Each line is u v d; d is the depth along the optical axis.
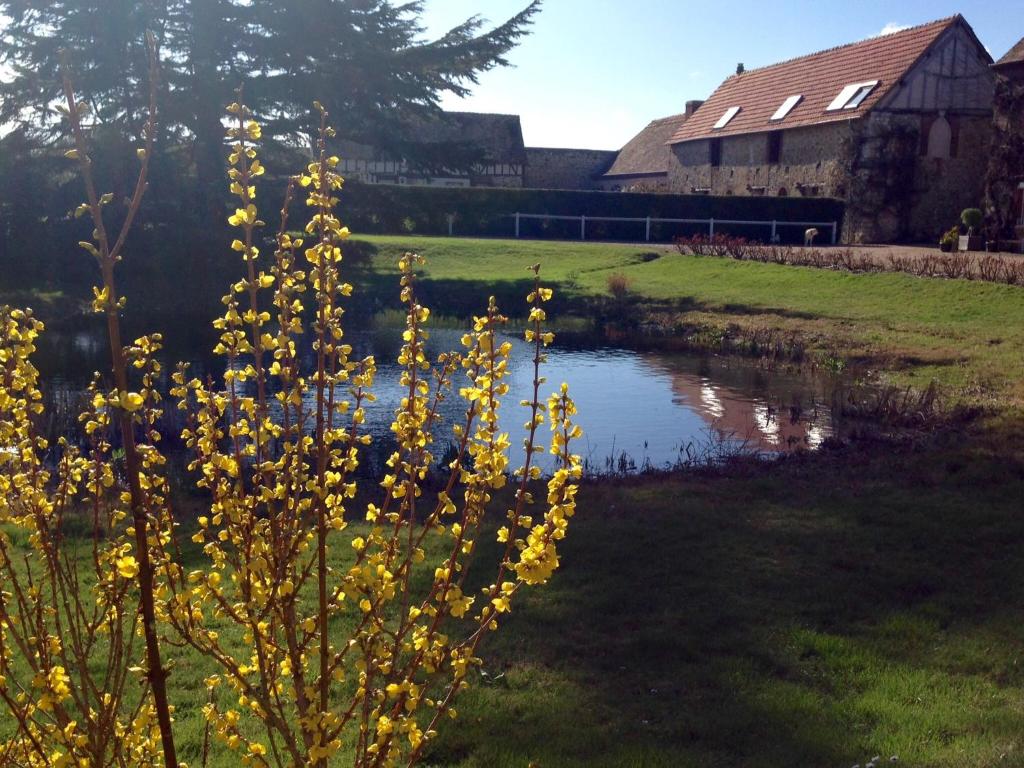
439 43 29.50
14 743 2.73
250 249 2.57
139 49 25.19
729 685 5.04
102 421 2.44
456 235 36.94
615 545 7.31
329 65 28.02
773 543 7.34
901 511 8.15
